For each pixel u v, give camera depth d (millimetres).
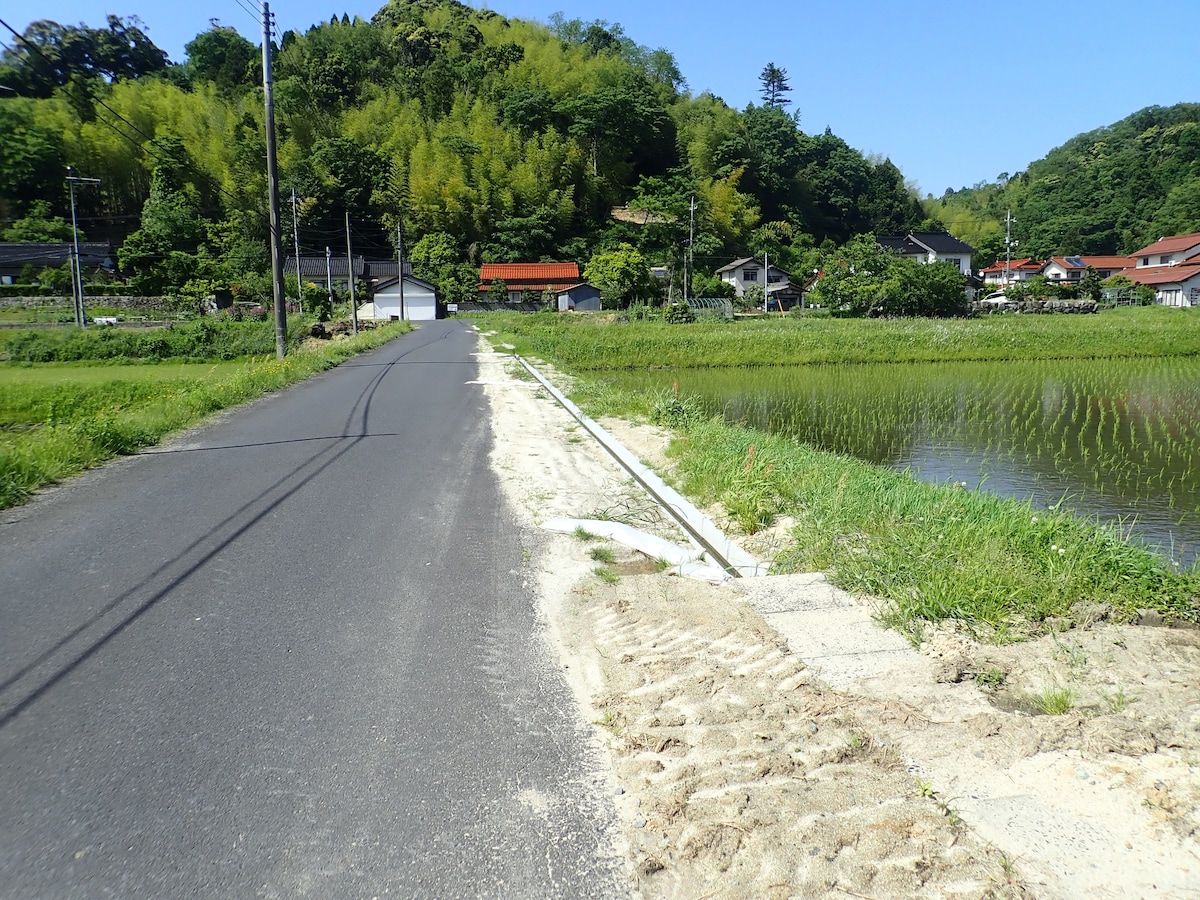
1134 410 15453
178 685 3451
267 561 5035
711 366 24328
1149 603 4184
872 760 2848
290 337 26547
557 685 3518
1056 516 5387
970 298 56000
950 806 2594
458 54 86250
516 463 8227
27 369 22641
